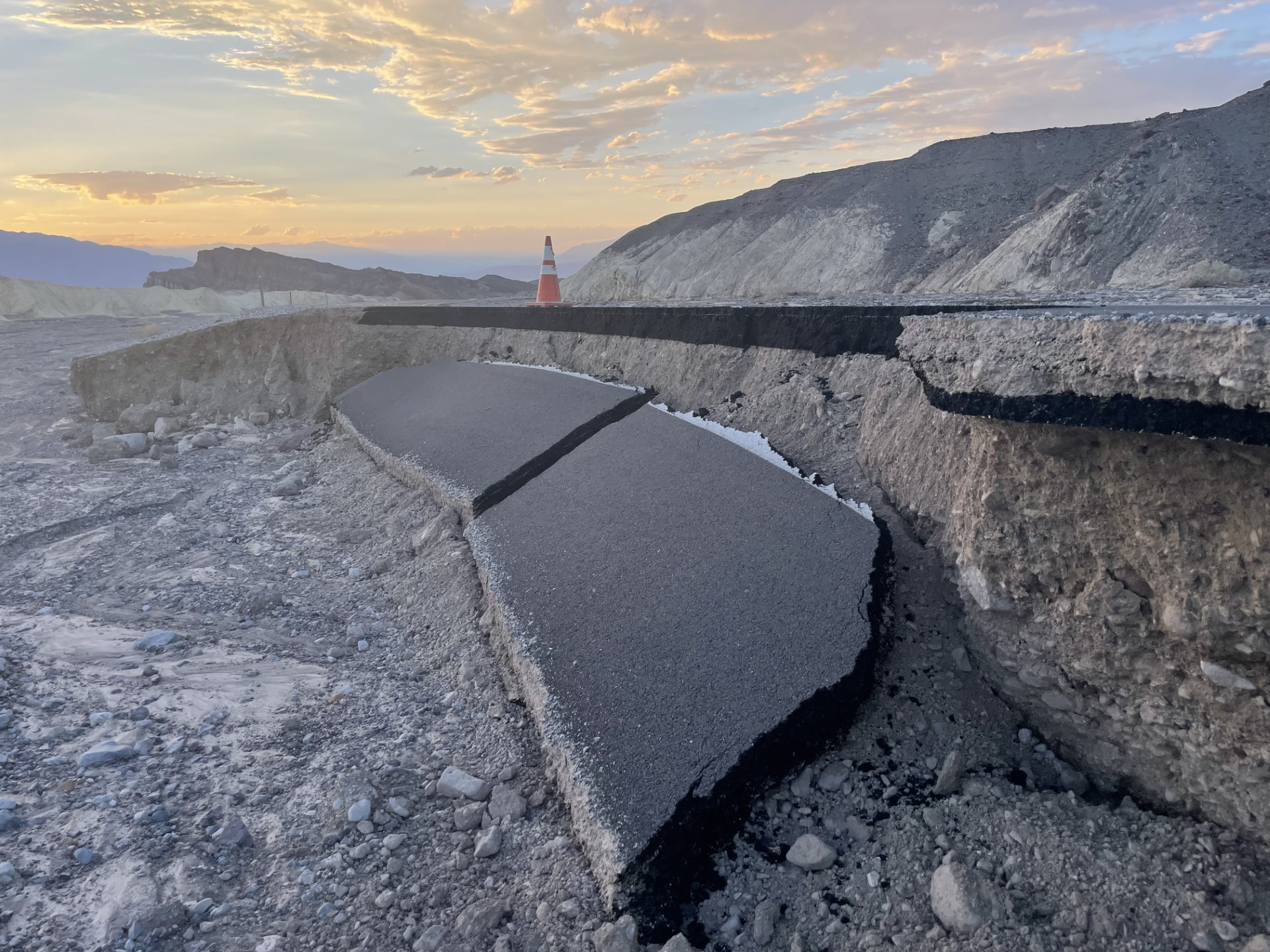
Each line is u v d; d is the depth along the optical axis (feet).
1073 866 15.28
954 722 19.67
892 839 17.38
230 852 19.99
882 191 138.82
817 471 30.09
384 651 30.83
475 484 38.45
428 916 17.99
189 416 72.08
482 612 29.78
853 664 20.16
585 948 16.31
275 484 54.13
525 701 24.20
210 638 31.60
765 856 17.72
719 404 39.60
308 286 274.36
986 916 14.88
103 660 29.35
